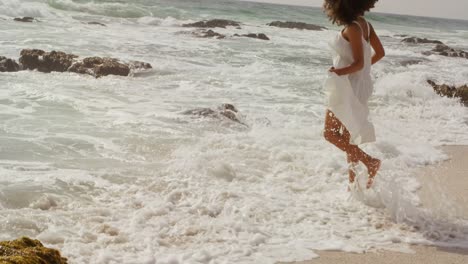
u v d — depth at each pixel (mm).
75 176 5512
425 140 8203
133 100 9719
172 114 8570
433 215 5008
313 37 29922
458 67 20891
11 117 7781
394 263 4012
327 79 4930
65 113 8250
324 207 5082
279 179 5875
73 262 3680
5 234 4094
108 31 22156
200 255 3908
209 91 11305
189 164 6066
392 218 4902
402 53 25812
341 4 4875
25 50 12312
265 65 16391
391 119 9844
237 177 5832
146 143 6926
